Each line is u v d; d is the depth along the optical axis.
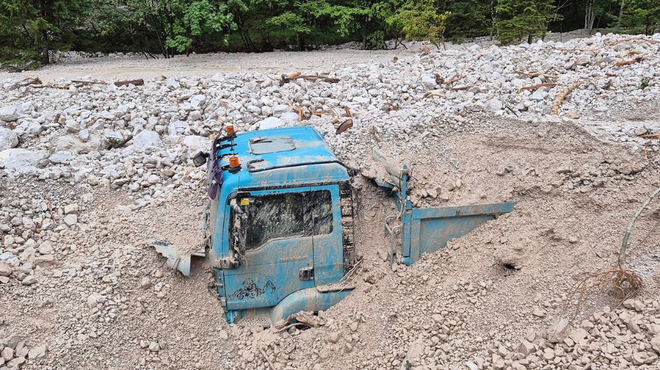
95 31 21.42
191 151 8.59
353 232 5.66
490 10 22.66
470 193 6.42
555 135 6.73
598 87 9.45
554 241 5.84
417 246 6.16
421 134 7.52
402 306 5.80
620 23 21.03
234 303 5.69
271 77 11.79
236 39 22.23
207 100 10.34
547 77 10.38
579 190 6.04
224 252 5.40
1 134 8.59
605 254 5.48
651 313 4.80
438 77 10.96
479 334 5.38
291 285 5.72
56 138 8.95
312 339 5.65
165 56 20.69
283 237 5.54
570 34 24.27
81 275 5.94
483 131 7.26
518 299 5.52
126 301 5.76
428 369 5.07
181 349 5.62
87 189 7.67
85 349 5.29
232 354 5.66
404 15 18.92
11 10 17.50
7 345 5.16
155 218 6.94
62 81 12.03
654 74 9.55
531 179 6.31
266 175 5.29
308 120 9.55
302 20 20.53
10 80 11.98
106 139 9.15
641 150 6.17
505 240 6.00
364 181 6.50
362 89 10.81
